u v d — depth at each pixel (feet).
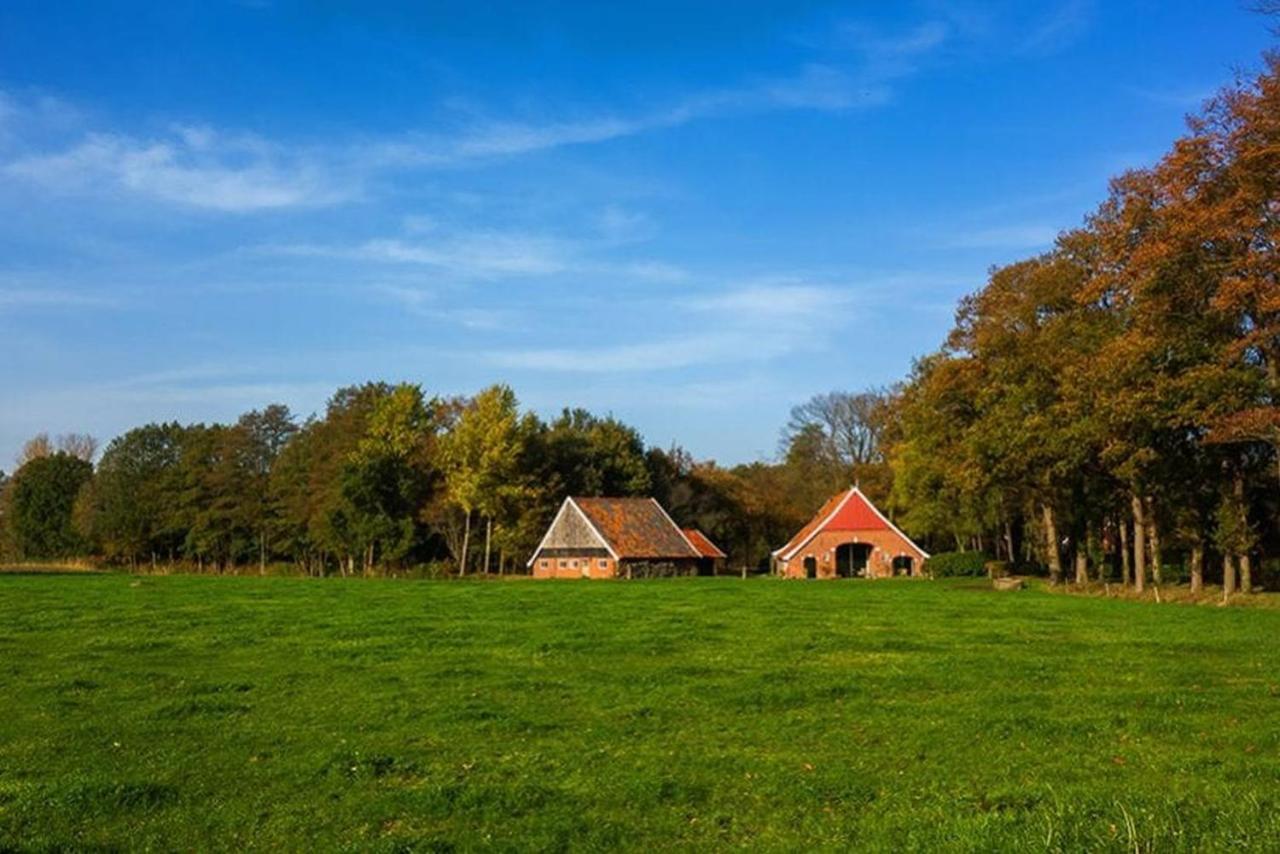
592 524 313.73
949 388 210.38
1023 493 237.45
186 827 38.88
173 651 86.02
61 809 40.57
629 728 55.26
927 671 74.08
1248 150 125.80
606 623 109.91
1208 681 69.92
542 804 41.52
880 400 389.39
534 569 327.06
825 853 35.14
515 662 79.61
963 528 292.20
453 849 36.52
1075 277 184.65
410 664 78.23
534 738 53.16
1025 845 32.89
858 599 155.12
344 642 91.61
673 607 135.03
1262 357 149.69
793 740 52.29
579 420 415.03
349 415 340.59
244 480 355.77
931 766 46.68
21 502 397.80
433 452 329.72
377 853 35.63
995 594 174.19
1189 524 172.04
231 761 48.39
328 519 315.17
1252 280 128.77
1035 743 50.98
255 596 152.56
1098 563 226.99
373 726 55.77
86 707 61.26
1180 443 165.68
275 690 66.80
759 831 38.17
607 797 42.22
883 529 314.55
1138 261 145.18
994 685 68.33
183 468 363.35
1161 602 159.33
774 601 148.66
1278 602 146.20
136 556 373.61
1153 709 59.52
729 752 49.65
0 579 210.59
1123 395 150.92
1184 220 136.87
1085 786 42.19
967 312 209.46
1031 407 184.65
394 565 318.86
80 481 401.90
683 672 73.67
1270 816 35.24
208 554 362.12
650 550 316.19
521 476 329.31
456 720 57.06
